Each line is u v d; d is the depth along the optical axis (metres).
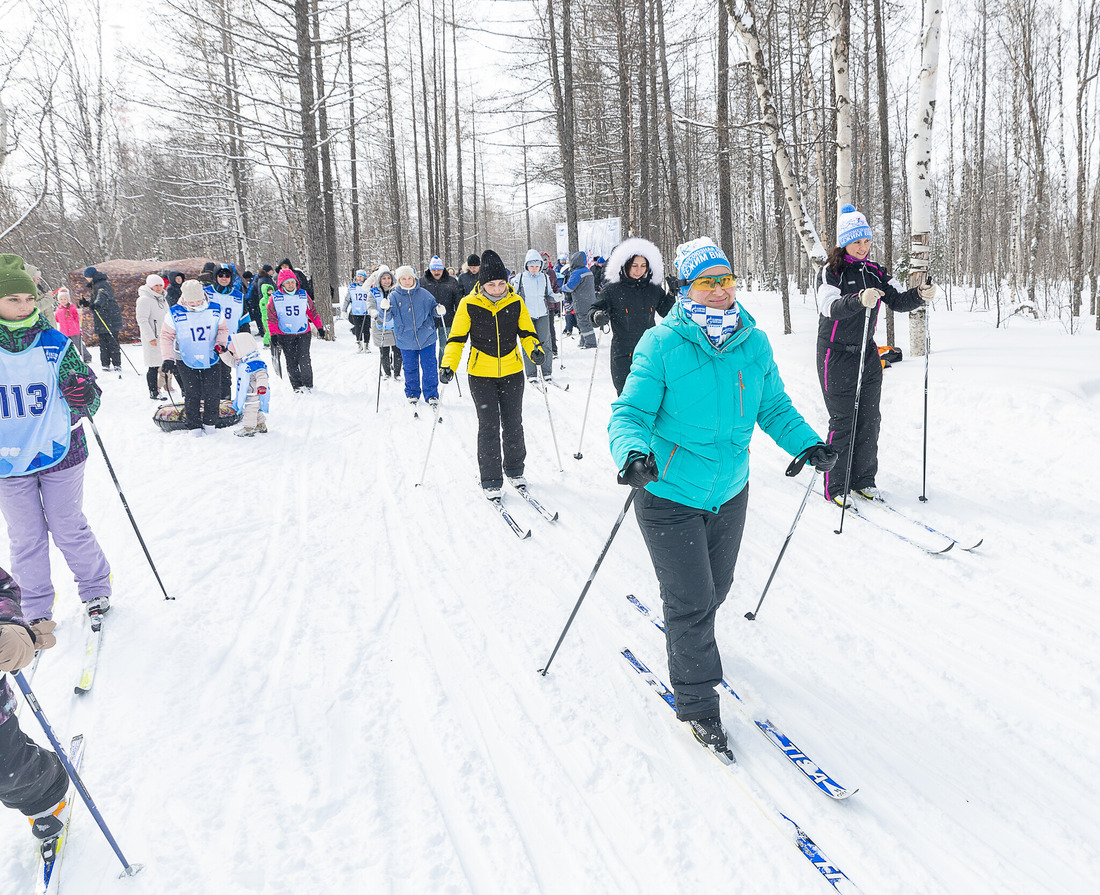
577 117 22.47
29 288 2.94
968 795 2.37
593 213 27.31
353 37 14.85
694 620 2.52
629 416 2.39
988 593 3.67
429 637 3.39
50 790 2.09
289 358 9.65
